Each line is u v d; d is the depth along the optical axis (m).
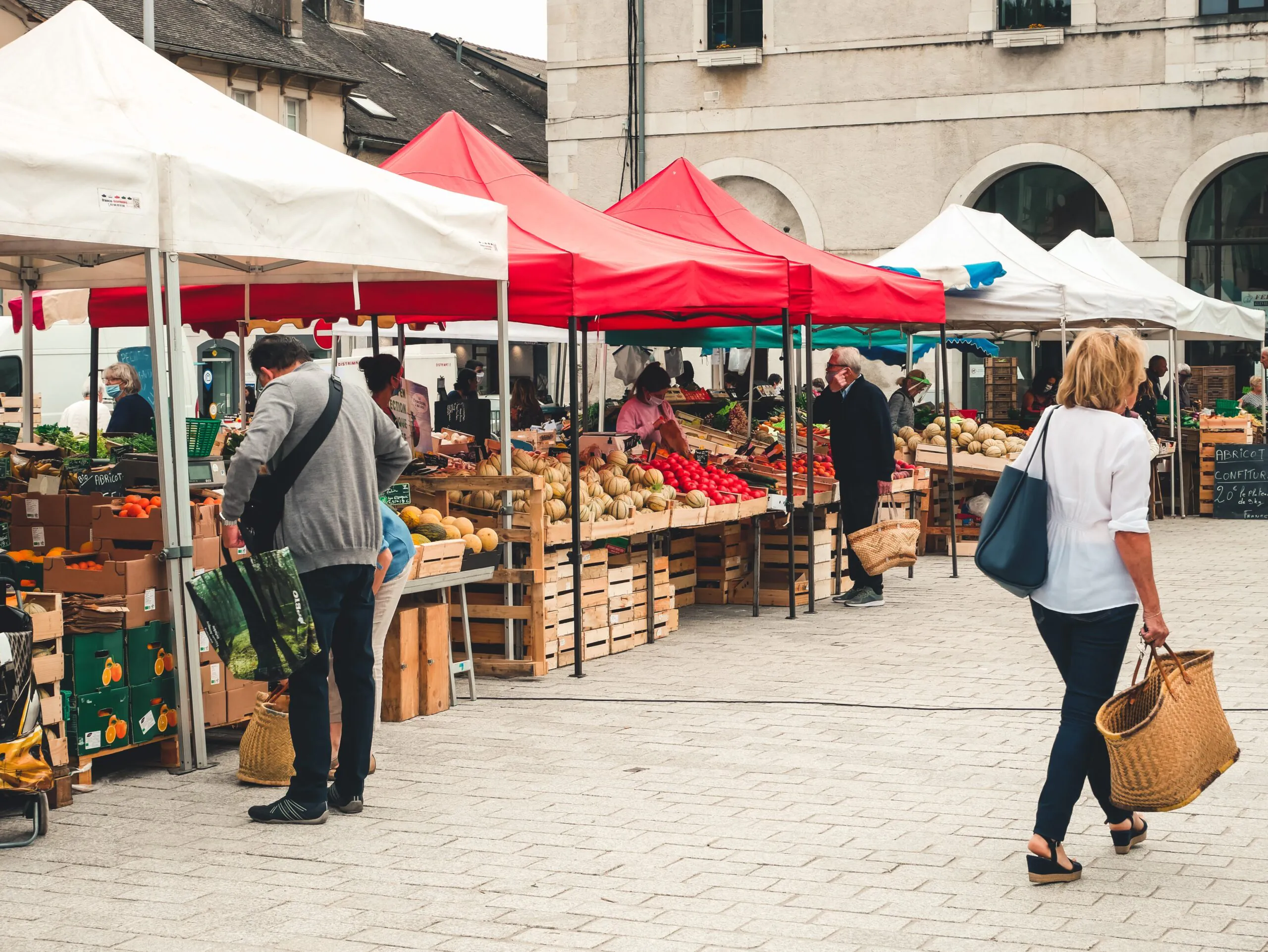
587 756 6.96
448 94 42.75
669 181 12.59
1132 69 24.78
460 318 11.72
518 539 8.88
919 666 9.17
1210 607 11.38
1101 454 5.00
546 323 14.29
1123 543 4.95
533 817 5.95
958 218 15.87
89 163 5.98
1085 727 5.04
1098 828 5.74
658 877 5.16
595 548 9.55
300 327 14.34
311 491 5.85
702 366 27.66
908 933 4.59
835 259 12.25
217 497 7.25
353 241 7.25
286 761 6.42
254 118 7.54
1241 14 24.16
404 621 7.68
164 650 6.75
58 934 4.61
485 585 9.09
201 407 14.49
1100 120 24.98
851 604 11.76
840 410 11.61
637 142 27.55
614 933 4.60
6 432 9.58
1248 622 10.67
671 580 11.42
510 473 8.79
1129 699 5.20
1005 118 25.45
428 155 10.12
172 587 6.63
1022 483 5.11
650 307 9.27
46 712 6.08
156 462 7.36
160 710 6.72
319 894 5.00
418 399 9.88
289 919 4.75
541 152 42.84
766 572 12.02
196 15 34.09
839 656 9.56
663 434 12.16
